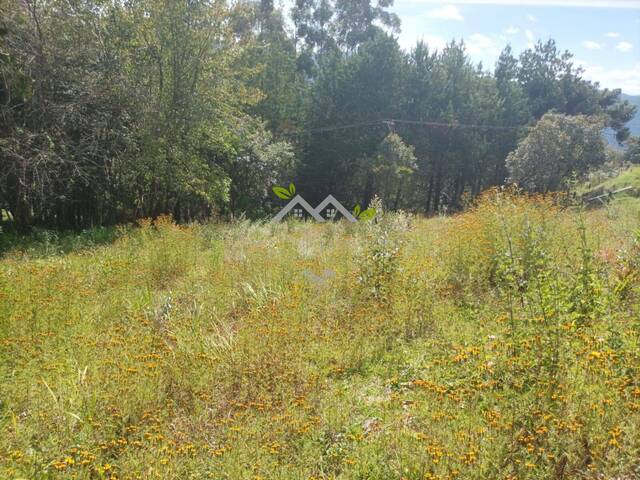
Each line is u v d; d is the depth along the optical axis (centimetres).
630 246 580
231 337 495
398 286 594
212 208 1970
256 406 380
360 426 365
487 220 695
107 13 1512
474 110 3397
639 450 275
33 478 300
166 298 634
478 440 303
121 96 1510
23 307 566
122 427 355
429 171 3444
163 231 976
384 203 2948
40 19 1388
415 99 3372
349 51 4453
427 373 428
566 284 469
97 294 682
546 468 280
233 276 714
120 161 1571
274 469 311
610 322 416
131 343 480
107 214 1698
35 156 1314
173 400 395
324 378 430
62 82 1438
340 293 645
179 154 1605
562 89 4641
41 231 1367
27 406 388
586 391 318
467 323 521
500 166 3688
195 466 316
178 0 1544
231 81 1791
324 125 3155
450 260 688
